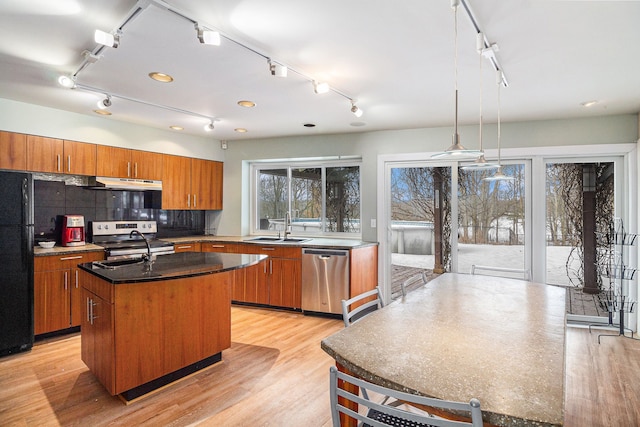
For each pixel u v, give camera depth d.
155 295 2.52
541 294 2.36
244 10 1.86
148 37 2.18
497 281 2.83
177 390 2.56
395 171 4.78
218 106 3.67
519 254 4.25
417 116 3.98
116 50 2.37
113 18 1.99
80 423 2.16
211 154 5.38
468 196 4.47
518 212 4.25
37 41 2.28
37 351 3.24
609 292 3.99
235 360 3.07
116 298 2.30
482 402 1.00
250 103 3.55
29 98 3.42
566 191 4.12
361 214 4.86
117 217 4.61
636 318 3.81
